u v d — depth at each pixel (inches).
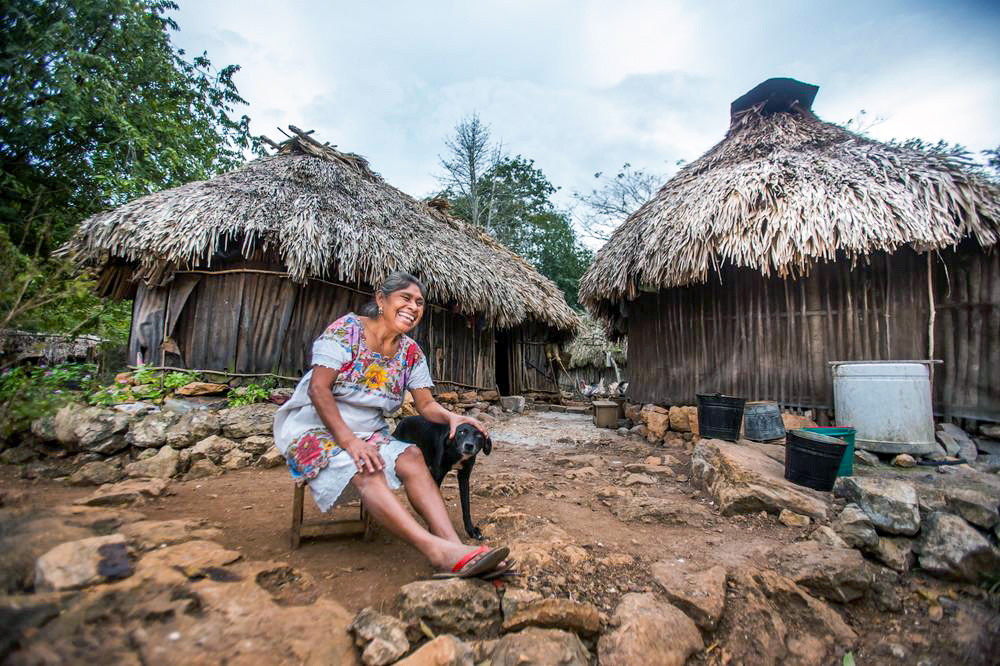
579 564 90.7
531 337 448.1
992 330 173.5
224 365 211.2
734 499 126.3
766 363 212.5
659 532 113.6
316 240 211.5
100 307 190.7
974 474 146.7
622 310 269.9
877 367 166.4
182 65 431.8
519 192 890.1
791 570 96.8
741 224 189.5
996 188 176.9
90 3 324.2
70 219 332.8
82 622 58.2
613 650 70.6
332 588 79.7
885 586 100.9
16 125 299.0
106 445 155.1
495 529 108.6
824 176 194.1
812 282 204.7
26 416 134.9
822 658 81.0
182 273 213.3
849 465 144.5
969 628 90.0
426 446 103.9
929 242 166.2
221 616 65.2
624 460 192.1
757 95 275.3
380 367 94.0
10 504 105.5
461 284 262.8
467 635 72.1
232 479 150.9
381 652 62.5
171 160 374.6
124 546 75.9
